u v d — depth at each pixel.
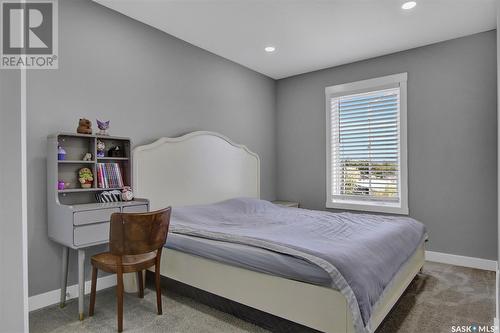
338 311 1.61
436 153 3.49
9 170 0.60
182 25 3.05
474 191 3.27
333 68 4.27
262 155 4.60
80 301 2.10
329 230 2.43
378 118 3.91
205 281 2.22
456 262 3.36
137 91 2.95
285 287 1.81
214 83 3.79
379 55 3.84
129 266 2.01
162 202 3.06
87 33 2.58
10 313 0.60
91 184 2.52
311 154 4.50
